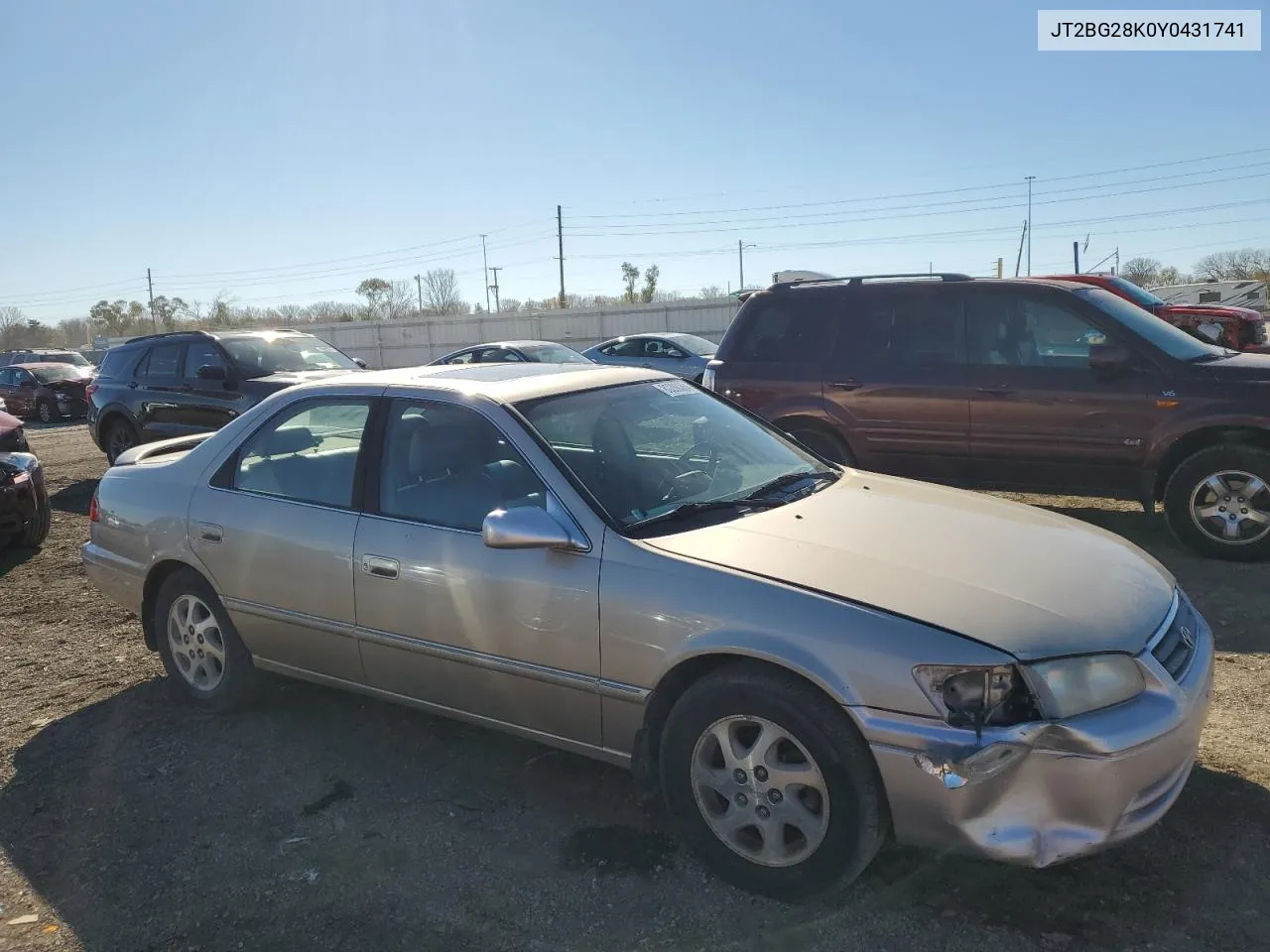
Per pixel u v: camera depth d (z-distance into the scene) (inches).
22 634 223.6
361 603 143.9
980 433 264.2
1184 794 128.8
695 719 113.8
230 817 136.3
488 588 129.6
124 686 188.2
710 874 117.0
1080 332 254.5
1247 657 176.1
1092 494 259.0
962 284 270.4
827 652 104.1
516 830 129.8
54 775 151.7
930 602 106.5
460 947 106.6
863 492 147.1
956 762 97.7
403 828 131.5
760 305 301.7
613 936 107.0
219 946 108.6
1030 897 109.6
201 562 164.6
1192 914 105.1
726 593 111.8
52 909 116.8
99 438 459.5
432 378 153.9
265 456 162.6
